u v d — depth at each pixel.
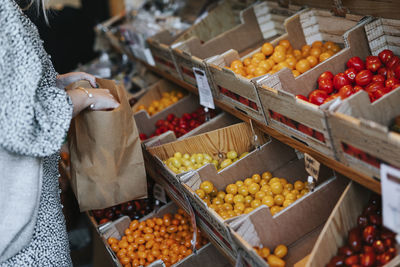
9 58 1.59
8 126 1.61
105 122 2.14
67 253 2.09
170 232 2.75
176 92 3.86
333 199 1.96
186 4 4.48
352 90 1.98
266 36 3.28
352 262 1.58
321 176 2.18
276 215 1.86
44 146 1.70
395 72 2.03
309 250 1.88
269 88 1.96
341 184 1.96
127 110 2.26
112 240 2.71
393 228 1.42
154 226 2.77
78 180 2.32
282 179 2.32
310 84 2.21
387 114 1.63
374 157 1.47
